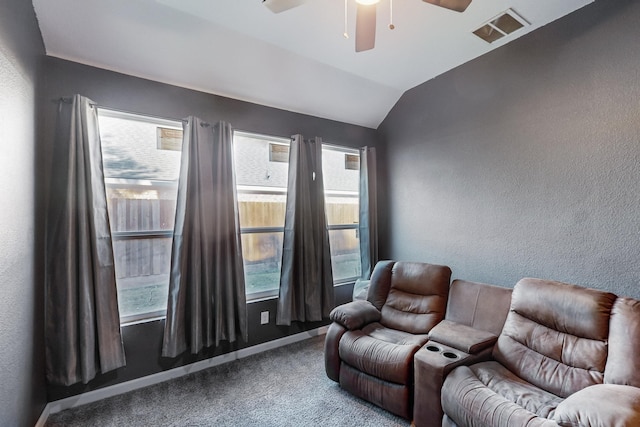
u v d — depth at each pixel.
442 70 3.21
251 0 2.05
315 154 3.50
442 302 2.59
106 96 2.38
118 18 2.12
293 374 2.67
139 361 2.47
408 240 3.74
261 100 3.16
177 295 2.51
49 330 2.09
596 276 2.19
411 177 3.70
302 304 3.28
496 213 2.84
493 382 1.78
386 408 2.09
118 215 2.50
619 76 2.07
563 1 2.17
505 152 2.76
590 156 2.22
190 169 2.62
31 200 1.85
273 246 3.37
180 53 2.47
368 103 3.73
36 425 1.90
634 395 1.30
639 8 1.99
